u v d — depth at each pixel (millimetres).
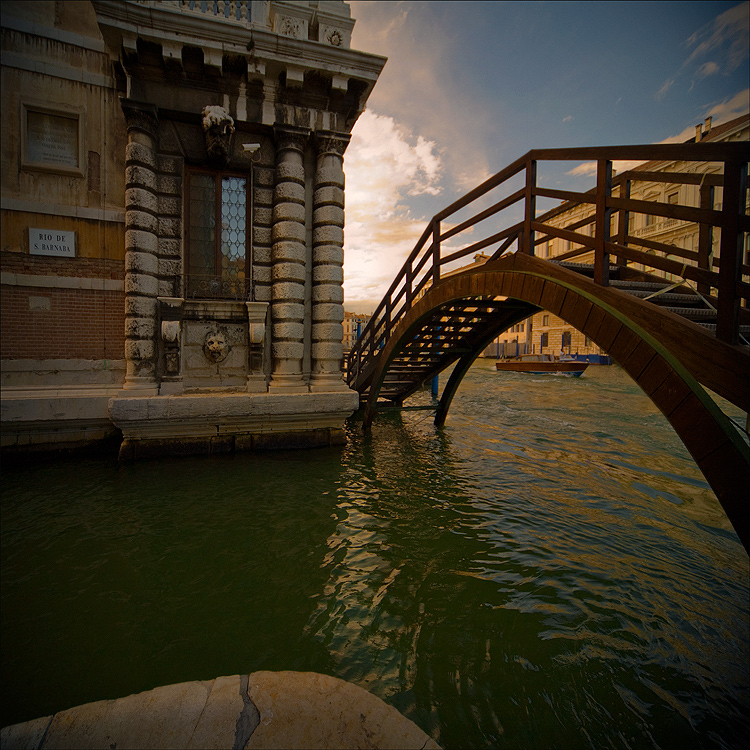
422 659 3059
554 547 4746
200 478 6574
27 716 2514
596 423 12211
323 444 8438
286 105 8062
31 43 7148
